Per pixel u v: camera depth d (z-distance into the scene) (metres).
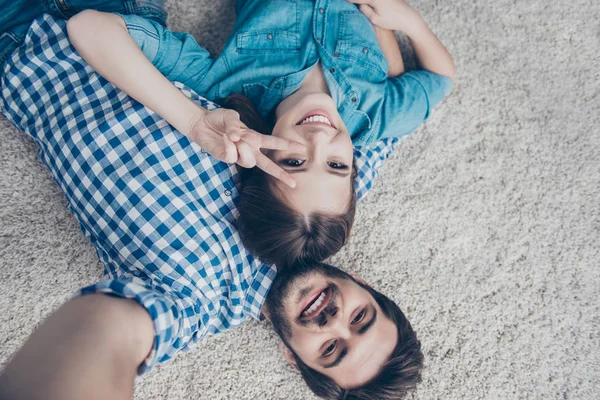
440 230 1.15
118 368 0.52
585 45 1.19
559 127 1.18
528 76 1.18
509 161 1.17
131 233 0.85
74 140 0.86
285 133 0.85
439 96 1.07
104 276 0.98
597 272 1.16
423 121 1.12
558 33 1.19
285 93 0.94
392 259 1.13
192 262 0.85
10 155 1.01
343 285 0.93
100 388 0.49
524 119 1.18
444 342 1.12
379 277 1.12
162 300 0.65
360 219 1.13
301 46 0.95
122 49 0.78
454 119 1.17
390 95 1.01
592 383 1.14
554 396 1.13
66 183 0.90
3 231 1.00
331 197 0.83
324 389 0.94
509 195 1.16
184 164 0.88
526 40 1.19
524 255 1.16
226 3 1.12
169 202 0.85
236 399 1.07
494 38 1.18
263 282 0.96
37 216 1.02
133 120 0.86
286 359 1.06
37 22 0.88
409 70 1.12
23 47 0.89
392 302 1.02
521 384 1.13
